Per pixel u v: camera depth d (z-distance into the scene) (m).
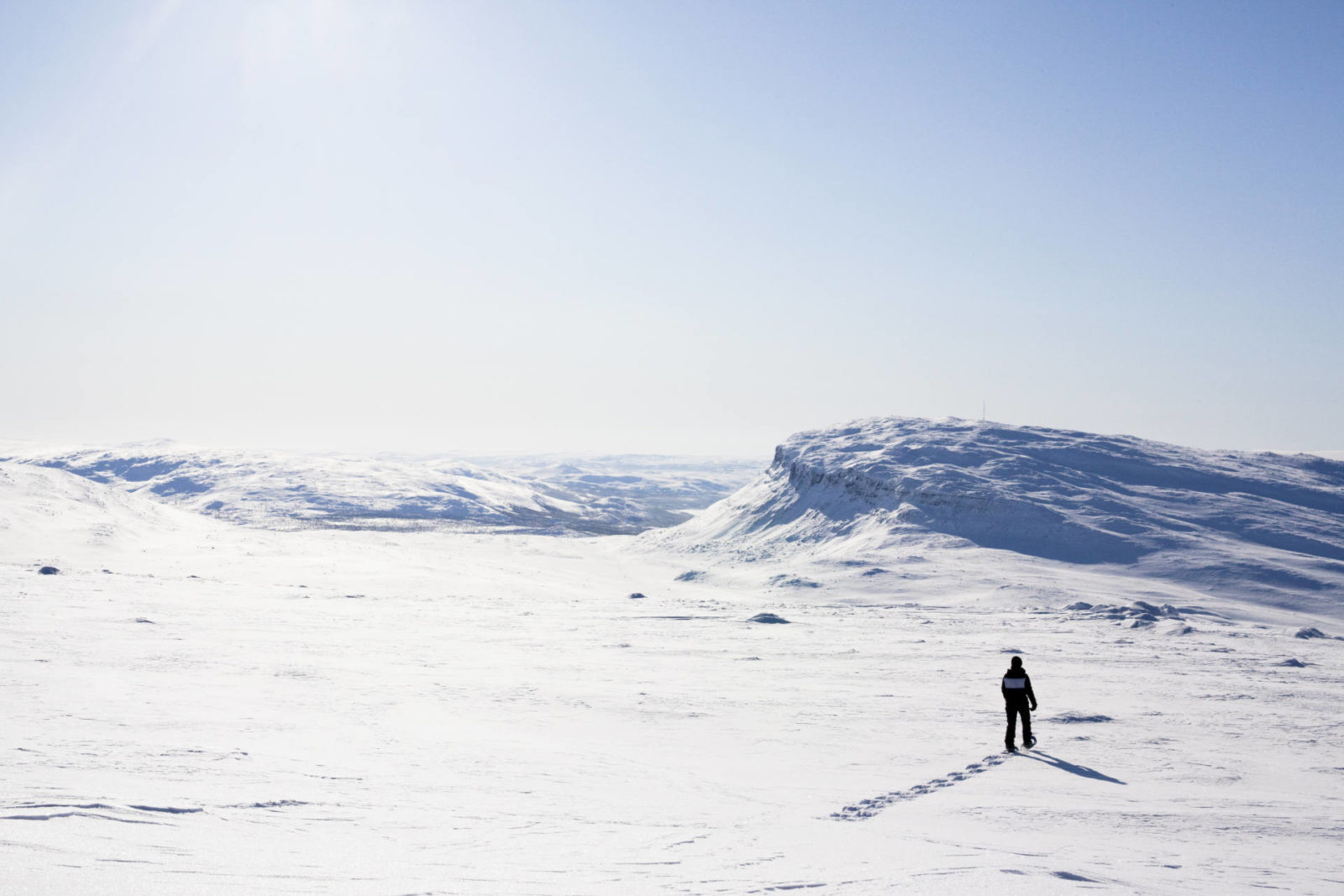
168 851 5.81
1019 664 14.44
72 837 5.95
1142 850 8.61
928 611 47.72
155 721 12.89
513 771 11.05
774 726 16.08
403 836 7.19
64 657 20.67
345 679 20.00
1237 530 87.06
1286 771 13.05
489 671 22.70
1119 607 44.78
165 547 79.88
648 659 26.16
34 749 9.96
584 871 6.32
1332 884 7.56
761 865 6.84
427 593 56.16
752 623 38.88
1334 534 87.25
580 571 90.25
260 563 71.31
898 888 6.12
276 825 7.20
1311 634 38.56
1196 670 24.91
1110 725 16.66
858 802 10.38
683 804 9.63
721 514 121.38
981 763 13.18
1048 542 81.81
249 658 22.81
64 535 75.38
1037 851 8.14
